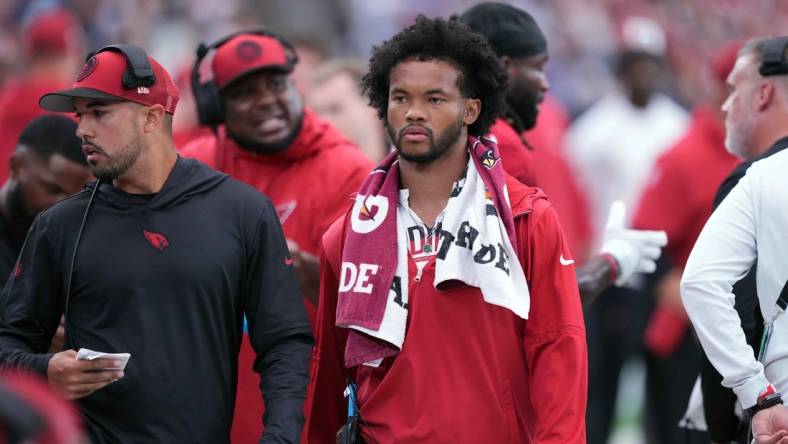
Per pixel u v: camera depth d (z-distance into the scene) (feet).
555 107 109.40
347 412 51.26
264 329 49.26
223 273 48.34
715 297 49.60
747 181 50.24
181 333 47.73
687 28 185.47
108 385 47.26
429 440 47.47
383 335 47.67
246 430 58.95
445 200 49.14
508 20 58.90
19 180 57.47
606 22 174.50
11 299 49.14
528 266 48.34
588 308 92.17
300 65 86.33
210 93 62.23
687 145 84.48
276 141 62.03
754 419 49.01
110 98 47.52
